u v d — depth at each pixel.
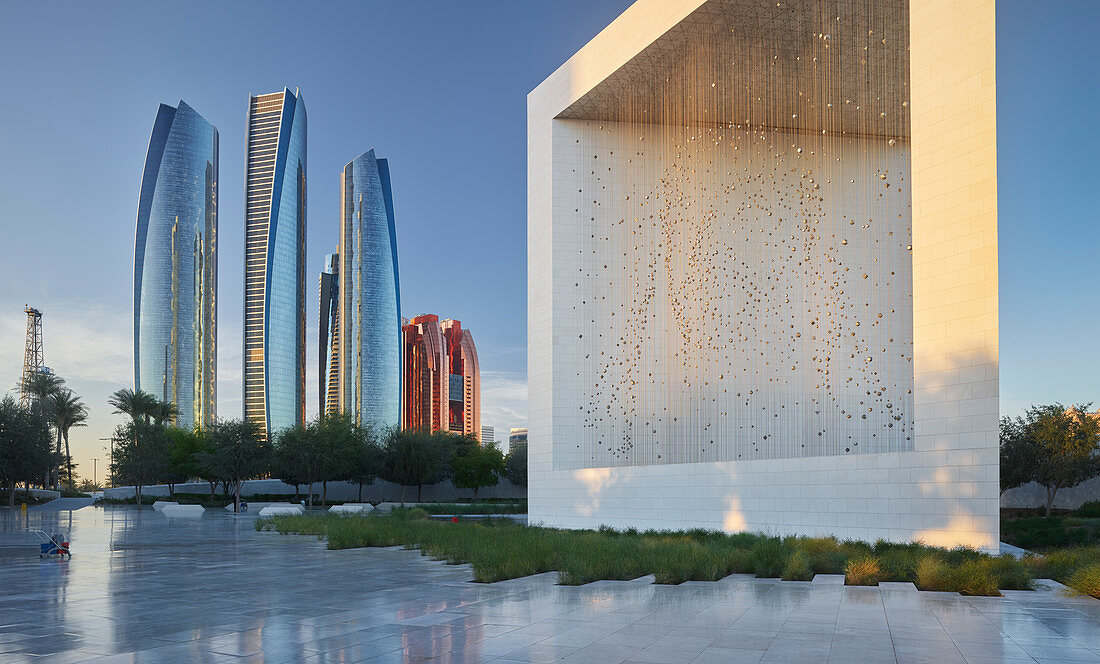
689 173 35.91
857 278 35.59
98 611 10.62
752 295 35.25
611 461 34.44
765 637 8.48
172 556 19.80
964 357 19.09
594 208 35.72
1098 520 28.08
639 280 35.47
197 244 166.25
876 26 27.69
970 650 7.79
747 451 34.56
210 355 166.75
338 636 8.66
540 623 9.41
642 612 10.23
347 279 186.12
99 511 58.31
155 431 67.31
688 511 27.23
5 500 69.75
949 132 19.89
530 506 35.66
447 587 13.11
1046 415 34.34
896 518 20.25
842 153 36.25
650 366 35.03
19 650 8.02
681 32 28.66
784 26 27.98
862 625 9.21
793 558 14.55
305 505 64.81
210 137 172.25
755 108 34.81
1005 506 37.94
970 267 19.16
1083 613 10.13
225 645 8.21
